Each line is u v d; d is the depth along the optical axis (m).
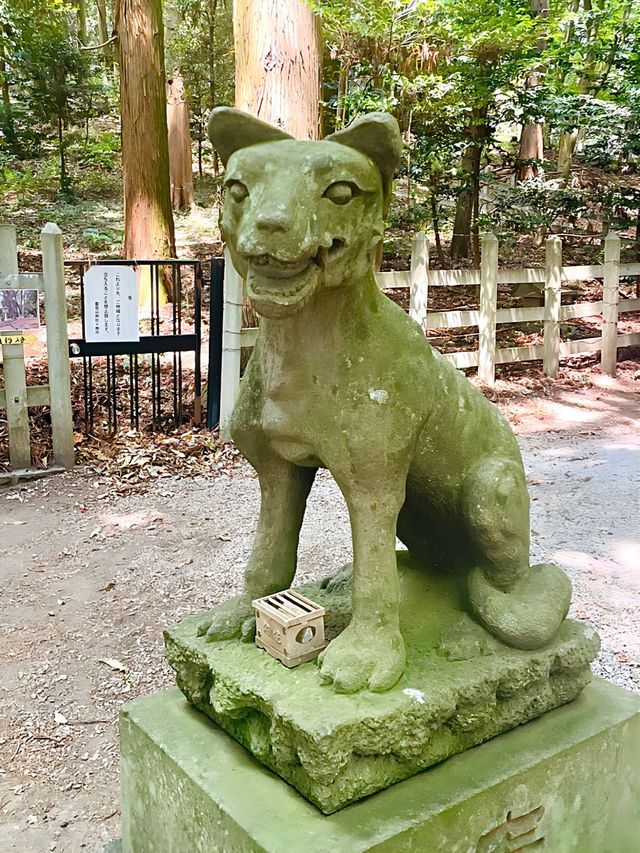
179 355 5.92
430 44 7.43
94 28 19.59
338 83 8.36
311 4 5.50
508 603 1.97
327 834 1.58
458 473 1.98
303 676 1.82
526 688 1.96
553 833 1.93
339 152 1.59
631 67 9.25
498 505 1.92
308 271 1.58
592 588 3.73
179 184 13.67
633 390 7.67
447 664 1.89
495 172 11.19
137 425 5.98
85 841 2.42
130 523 4.69
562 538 4.33
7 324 5.16
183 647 2.01
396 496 1.83
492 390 7.28
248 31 5.53
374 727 1.65
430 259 10.37
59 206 12.64
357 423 1.75
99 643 3.44
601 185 9.49
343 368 1.75
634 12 9.32
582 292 9.95
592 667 3.05
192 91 13.91
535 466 5.56
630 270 8.23
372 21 6.68
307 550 4.29
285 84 5.51
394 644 1.83
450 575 2.22
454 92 7.75
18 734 2.88
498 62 7.68
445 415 1.91
